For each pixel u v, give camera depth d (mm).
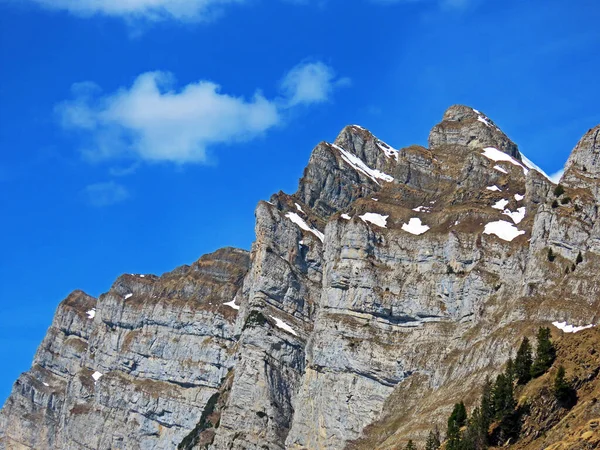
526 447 184125
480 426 190875
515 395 194125
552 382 190750
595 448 170500
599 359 191625
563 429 181750
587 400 184750
